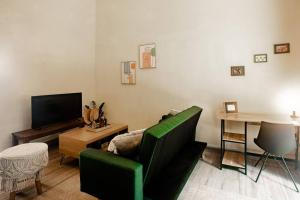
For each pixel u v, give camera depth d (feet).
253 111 10.30
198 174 8.55
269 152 7.70
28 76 10.96
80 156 6.03
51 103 11.21
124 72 14.12
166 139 5.89
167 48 12.34
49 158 10.43
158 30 12.56
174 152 7.72
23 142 9.62
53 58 12.34
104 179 5.57
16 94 10.43
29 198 6.97
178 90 12.22
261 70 9.96
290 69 9.43
